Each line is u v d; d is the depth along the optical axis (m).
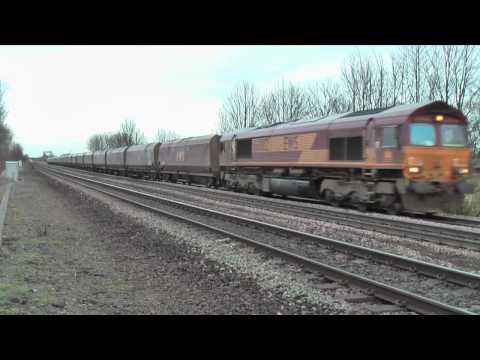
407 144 16.14
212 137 33.69
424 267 8.20
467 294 7.08
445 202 16.69
